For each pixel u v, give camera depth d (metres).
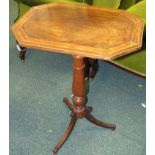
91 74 1.99
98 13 1.46
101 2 2.12
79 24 1.34
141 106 1.81
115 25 1.33
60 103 1.83
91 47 1.14
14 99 1.86
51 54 2.31
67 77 2.06
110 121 1.71
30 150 1.53
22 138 1.59
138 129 1.65
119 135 1.62
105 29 1.29
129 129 1.65
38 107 1.80
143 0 1.77
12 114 1.74
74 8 1.52
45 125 1.68
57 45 1.15
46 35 1.23
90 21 1.37
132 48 1.16
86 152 1.53
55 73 2.10
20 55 2.17
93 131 1.64
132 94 1.91
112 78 2.05
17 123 1.69
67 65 2.19
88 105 1.82
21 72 2.11
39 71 2.12
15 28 1.29
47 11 1.48
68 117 1.73
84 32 1.26
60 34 1.24
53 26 1.32
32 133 1.62
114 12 1.47
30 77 2.06
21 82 2.01
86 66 1.85
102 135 1.62
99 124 1.62
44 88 1.96
